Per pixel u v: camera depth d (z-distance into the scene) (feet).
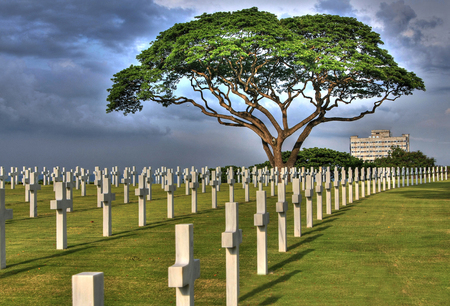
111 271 25.27
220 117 134.21
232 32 104.88
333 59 109.19
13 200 70.85
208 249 30.94
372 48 115.14
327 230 38.83
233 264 18.54
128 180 64.80
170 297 20.68
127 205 62.08
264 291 21.21
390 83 123.65
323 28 117.91
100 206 60.03
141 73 121.29
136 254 29.60
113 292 21.43
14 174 99.04
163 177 90.43
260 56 117.60
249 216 49.26
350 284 22.22
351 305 19.19
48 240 35.01
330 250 30.22
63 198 31.63
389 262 26.68
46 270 25.63
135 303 19.85
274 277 23.58
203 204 63.72
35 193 50.11
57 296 21.04
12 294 21.35
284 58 113.19
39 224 43.91
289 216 49.60
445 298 19.95
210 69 124.67
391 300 19.76
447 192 79.71
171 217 48.49
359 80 121.70
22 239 35.58
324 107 129.18
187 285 12.86
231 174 63.41
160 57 116.37
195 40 108.99
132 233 38.29
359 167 155.94
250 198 73.00
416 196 71.61
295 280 22.99
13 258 28.66
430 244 31.91
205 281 23.03
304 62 107.76
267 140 130.93
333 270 24.93
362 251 29.81
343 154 158.20
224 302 19.76
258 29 104.68
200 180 133.08
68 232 39.01
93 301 8.72
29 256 29.19
